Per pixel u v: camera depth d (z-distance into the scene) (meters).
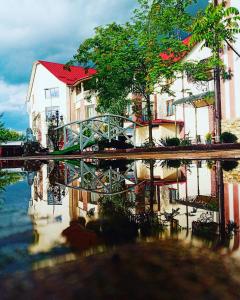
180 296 0.90
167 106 28.89
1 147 24.17
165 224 2.11
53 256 1.29
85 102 37.34
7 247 1.44
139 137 29.14
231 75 19.39
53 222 2.18
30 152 22.23
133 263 1.17
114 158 13.82
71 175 7.23
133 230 1.87
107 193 4.25
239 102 18.89
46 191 4.46
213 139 20.91
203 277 1.03
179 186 5.12
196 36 16.78
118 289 0.95
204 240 1.57
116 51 21.06
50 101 44.53
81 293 0.93
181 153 13.95
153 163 9.67
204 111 25.00
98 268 1.11
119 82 22.33
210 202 3.35
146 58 20.50
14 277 1.05
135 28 21.20
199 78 20.44
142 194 4.11
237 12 16.02
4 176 7.16
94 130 21.30
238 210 2.77
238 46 18.95
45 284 0.99
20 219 2.31
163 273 1.05
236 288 0.95
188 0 20.91
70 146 21.50
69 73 45.56
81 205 3.12
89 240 1.57
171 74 20.70
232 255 1.28
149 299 0.88
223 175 6.14
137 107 27.20
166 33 21.39
